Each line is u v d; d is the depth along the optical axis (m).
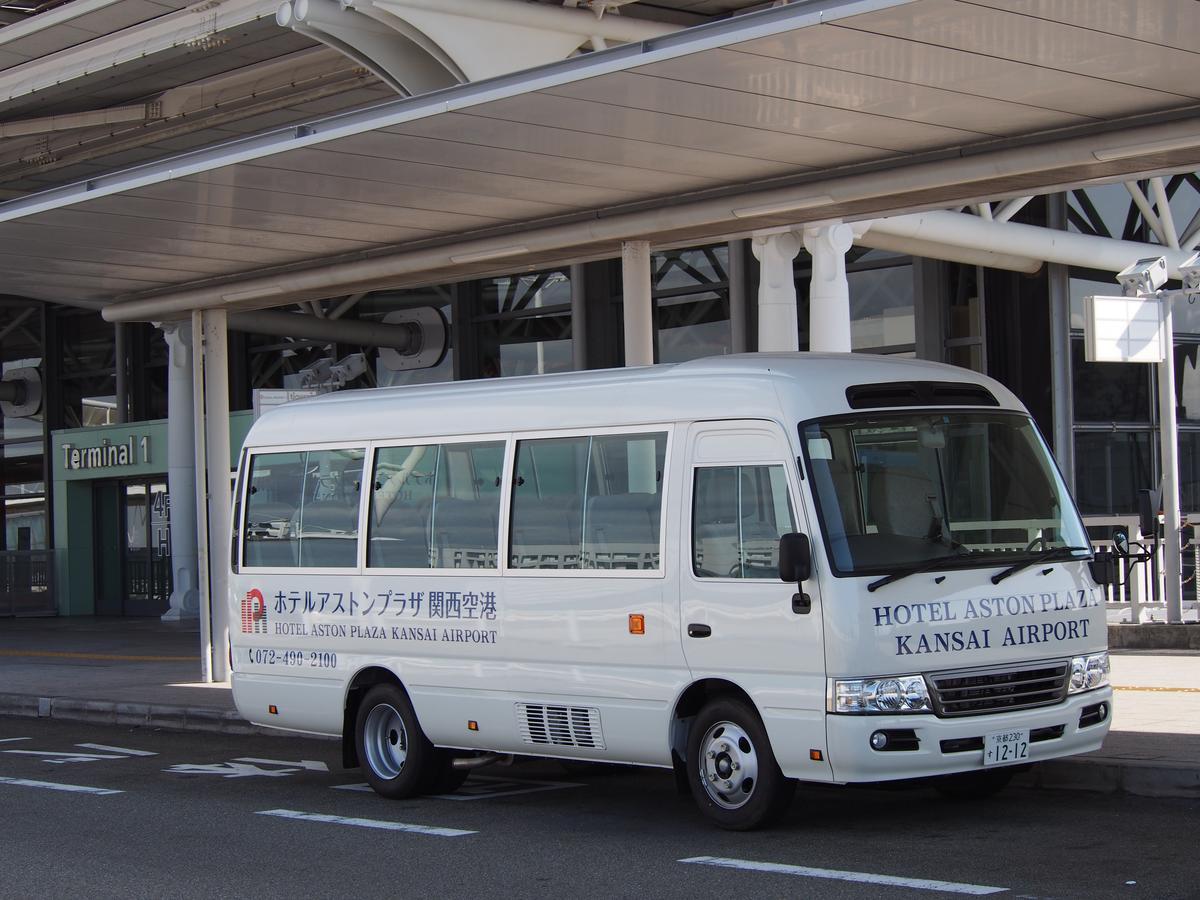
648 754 9.33
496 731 10.16
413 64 14.94
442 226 15.09
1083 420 21.67
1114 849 8.08
